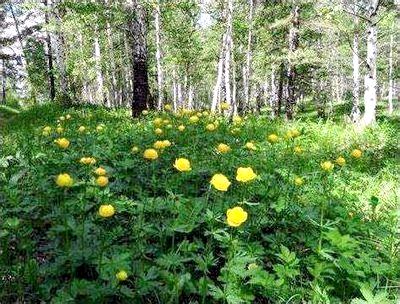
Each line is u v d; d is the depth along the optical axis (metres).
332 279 3.56
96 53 32.47
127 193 5.18
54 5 22.06
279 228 4.41
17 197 4.59
